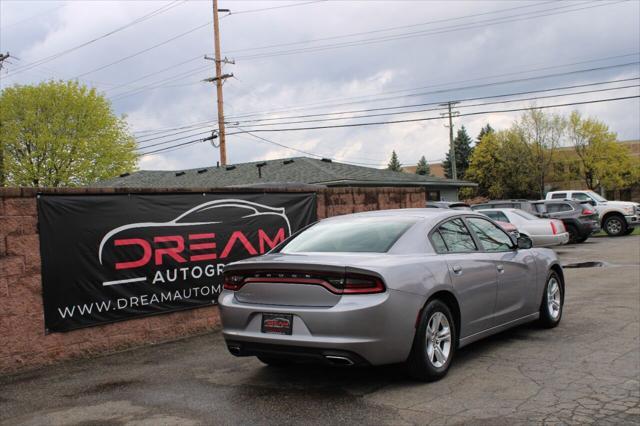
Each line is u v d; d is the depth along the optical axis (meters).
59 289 6.41
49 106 41.31
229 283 5.32
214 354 6.55
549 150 51.84
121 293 6.96
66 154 41.06
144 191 7.27
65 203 6.50
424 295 5.02
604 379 5.06
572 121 51.62
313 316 4.68
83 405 4.88
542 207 22.20
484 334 5.96
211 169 32.84
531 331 7.08
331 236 5.77
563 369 5.40
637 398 4.56
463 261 5.67
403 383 5.13
